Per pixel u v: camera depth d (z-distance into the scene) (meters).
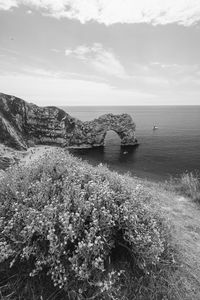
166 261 3.59
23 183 4.16
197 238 5.56
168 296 3.13
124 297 2.93
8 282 2.76
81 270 2.52
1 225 3.21
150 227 3.80
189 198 9.55
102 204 3.86
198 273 3.87
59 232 3.16
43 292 2.73
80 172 5.02
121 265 3.34
